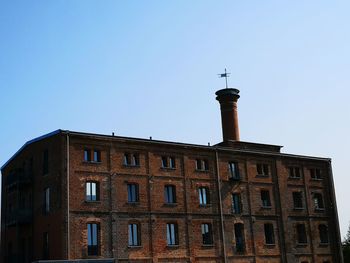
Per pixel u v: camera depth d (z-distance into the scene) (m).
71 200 41.31
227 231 49.00
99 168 43.38
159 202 45.81
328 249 55.84
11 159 51.06
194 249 46.56
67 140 42.31
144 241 44.09
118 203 43.56
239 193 51.03
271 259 51.06
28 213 44.84
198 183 48.59
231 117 55.84
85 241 41.22
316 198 57.28
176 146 48.16
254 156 53.28
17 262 44.59
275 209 53.09
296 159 56.59
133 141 45.72
